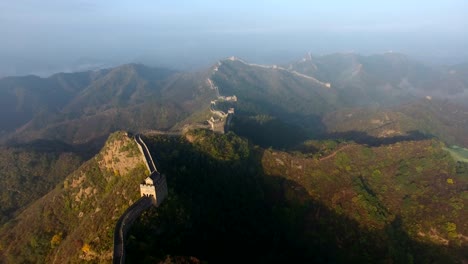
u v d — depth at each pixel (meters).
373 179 167.25
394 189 160.12
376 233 140.50
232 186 152.38
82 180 153.88
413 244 137.00
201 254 110.06
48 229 142.50
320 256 134.75
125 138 154.50
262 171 169.88
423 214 144.88
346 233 143.00
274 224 147.12
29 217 156.50
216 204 138.38
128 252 96.81
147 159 136.62
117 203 121.06
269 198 158.50
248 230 137.25
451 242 134.62
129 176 133.25
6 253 140.62
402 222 144.62
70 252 112.75
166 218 113.81
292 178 168.00
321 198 158.62
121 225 102.94
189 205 123.88
